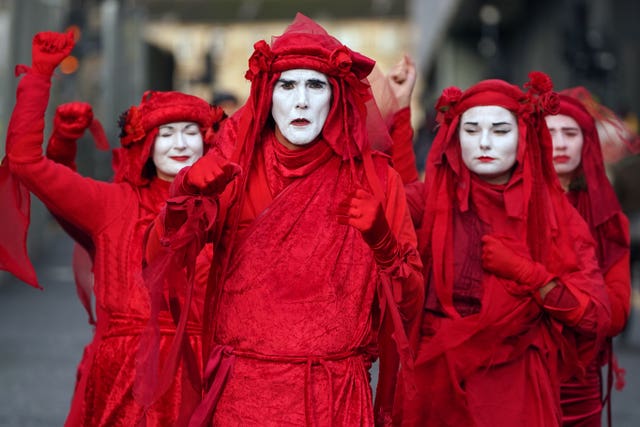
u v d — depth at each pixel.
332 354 9.20
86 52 61.84
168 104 12.12
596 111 14.44
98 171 57.47
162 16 178.50
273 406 9.09
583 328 11.47
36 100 11.38
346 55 9.32
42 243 53.69
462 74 92.00
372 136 10.11
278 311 9.14
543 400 11.50
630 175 23.84
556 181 11.91
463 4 79.81
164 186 12.19
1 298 37.59
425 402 11.61
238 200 9.33
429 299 11.82
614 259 13.12
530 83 11.77
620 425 18.02
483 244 11.43
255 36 183.88
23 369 22.75
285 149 9.45
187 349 9.61
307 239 9.24
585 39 47.97
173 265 9.40
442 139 11.98
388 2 187.88
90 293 13.91
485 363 11.41
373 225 8.86
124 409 11.51
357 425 9.29
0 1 42.38
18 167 11.41
